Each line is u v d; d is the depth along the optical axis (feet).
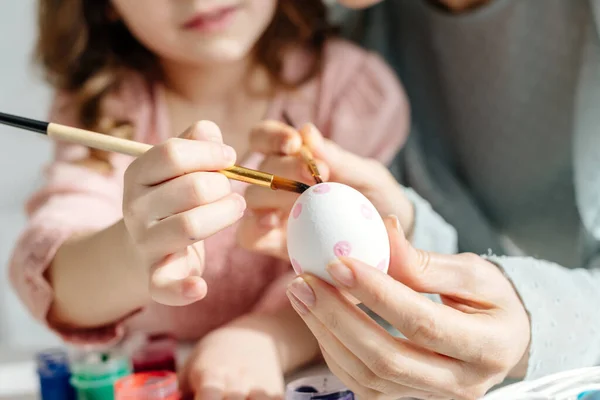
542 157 2.29
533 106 2.26
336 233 1.33
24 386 1.95
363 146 2.27
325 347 1.41
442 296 1.52
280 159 1.65
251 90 2.34
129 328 2.20
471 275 1.51
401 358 1.36
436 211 2.32
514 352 1.46
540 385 1.49
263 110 2.33
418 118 2.47
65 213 1.98
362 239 1.34
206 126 1.47
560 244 2.34
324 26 2.46
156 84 2.34
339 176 1.69
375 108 2.29
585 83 2.07
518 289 1.57
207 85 2.32
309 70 2.37
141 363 1.83
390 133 2.31
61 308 1.90
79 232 1.89
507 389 1.47
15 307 2.94
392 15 2.50
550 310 1.60
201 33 2.01
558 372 1.58
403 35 2.47
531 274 1.64
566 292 1.65
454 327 1.36
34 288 1.89
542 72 2.23
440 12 2.29
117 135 2.23
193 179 1.37
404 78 2.48
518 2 2.16
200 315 2.20
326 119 2.32
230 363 1.70
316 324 1.38
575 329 1.62
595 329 1.66
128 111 2.29
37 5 2.49
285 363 1.80
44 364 1.85
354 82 2.34
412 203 1.94
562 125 2.24
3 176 3.16
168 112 2.33
